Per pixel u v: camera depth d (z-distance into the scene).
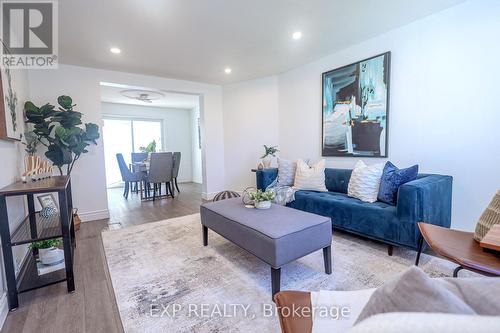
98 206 3.61
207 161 4.81
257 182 3.72
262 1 2.10
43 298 1.66
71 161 3.08
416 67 2.59
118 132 6.75
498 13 2.07
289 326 0.74
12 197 2.01
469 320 0.34
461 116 2.31
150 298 1.63
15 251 1.93
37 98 3.19
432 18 2.44
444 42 2.38
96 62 3.35
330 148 3.50
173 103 6.59
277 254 1.58
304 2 2.14
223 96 4.87
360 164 2.81
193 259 2.20
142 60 3.36
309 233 1.75
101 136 3.63
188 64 3.59
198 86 4.62
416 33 2.56
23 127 2.70
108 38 2.68
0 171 1.75
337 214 2.58
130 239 2.72
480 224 1.53
